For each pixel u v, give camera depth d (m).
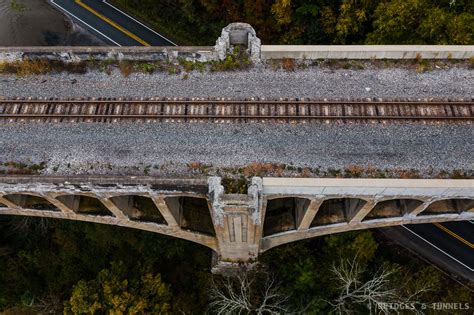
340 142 22.75
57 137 23.53
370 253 27.86
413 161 22.17
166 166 22.56
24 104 24.48
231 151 22.77
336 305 25.12
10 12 39.69
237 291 29.62
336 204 25.89
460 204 24.23
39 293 31.05
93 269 31.08
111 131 23.58
